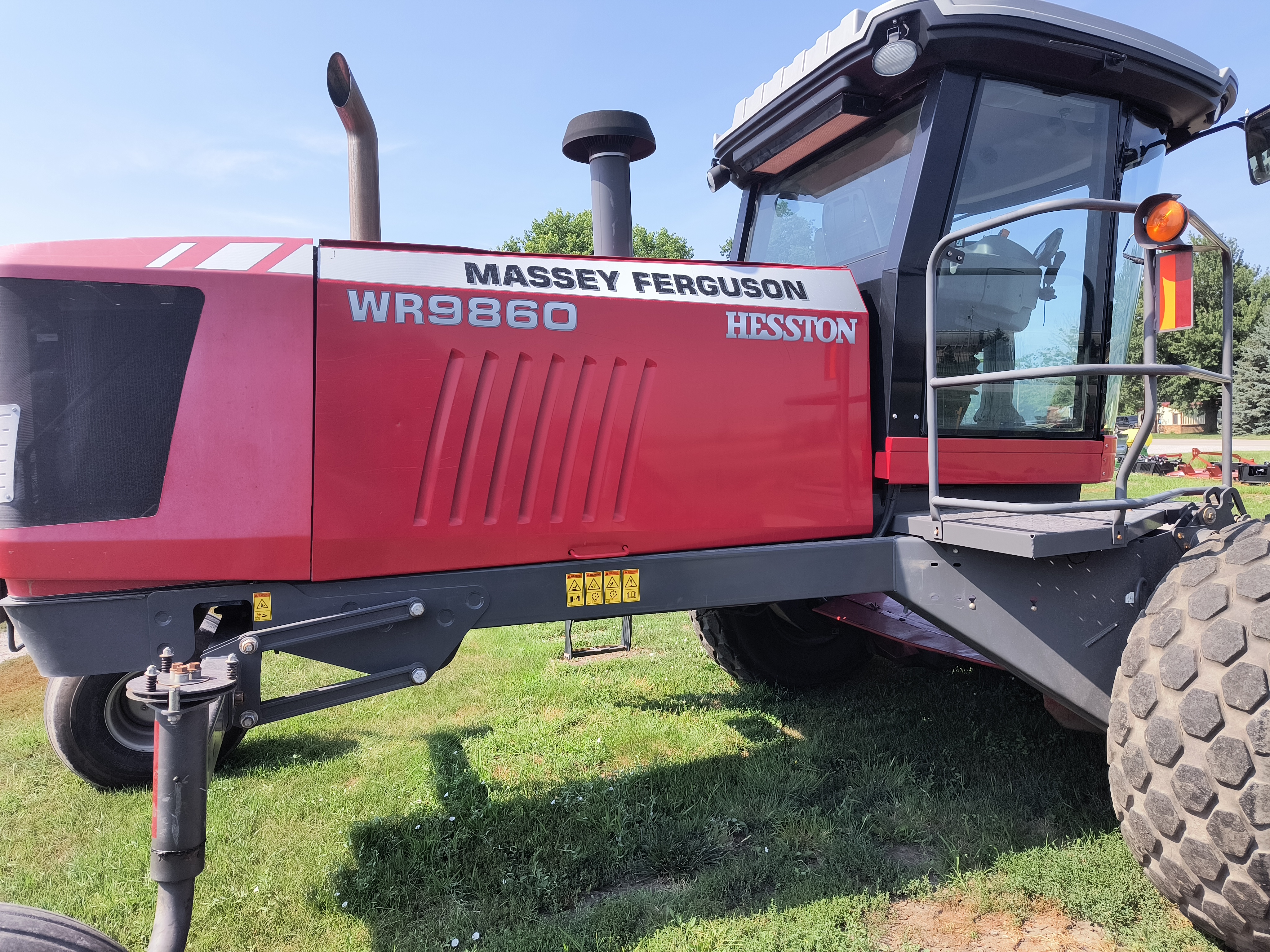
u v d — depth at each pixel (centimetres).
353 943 209
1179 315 192
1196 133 300
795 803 274
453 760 320
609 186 296
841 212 296
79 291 189
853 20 251
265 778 309
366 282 206
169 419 193
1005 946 200
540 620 219
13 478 186
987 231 262
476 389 214
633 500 230
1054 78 260
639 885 235
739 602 235
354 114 247
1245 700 174
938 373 258
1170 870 189
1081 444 280
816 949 197
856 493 255
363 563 206
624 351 228
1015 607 243
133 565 191
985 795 277
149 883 236
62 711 292
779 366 245
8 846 263
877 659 450
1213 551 205
